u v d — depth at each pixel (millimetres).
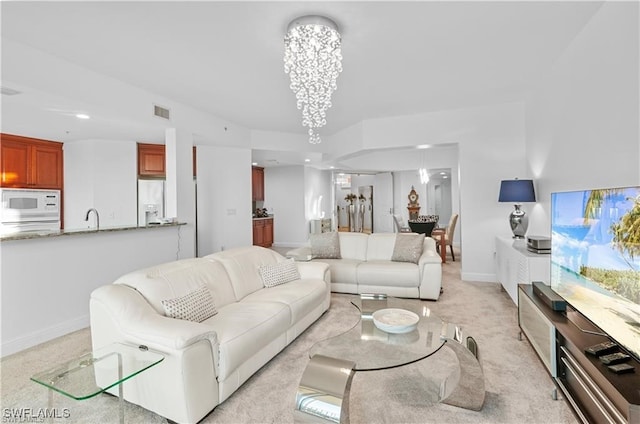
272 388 2127
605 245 1694
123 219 5551
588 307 1854
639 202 1438
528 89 4074
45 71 2867
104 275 3377
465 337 2041
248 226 5832
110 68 3234
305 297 2930
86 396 1354
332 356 1905
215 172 5633
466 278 4941
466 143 4828
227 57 3029
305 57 2838
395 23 2508
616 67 2188
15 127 4539
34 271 2842
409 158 8492
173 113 4250
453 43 2844
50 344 2836
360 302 2814
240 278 2982
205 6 2244
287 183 8797
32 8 2227
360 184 12070
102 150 5445
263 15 2367
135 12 2301
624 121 2107
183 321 1891
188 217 4430
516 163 4602
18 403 2002
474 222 4852
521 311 2711
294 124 5594
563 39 2811
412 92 4105
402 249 4410
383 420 1809
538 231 3930
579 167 2758
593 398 1522
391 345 2031
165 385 1716
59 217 5504
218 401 1898
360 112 4961
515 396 2021
